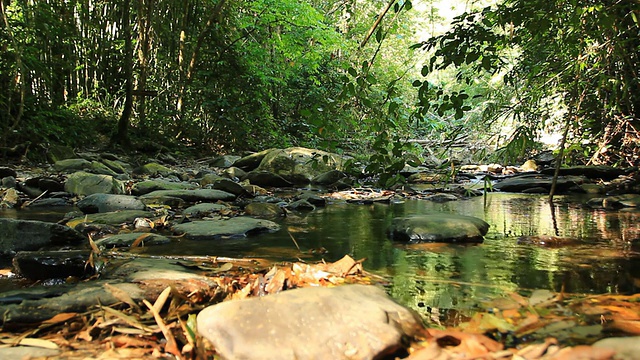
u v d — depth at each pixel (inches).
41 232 99.3
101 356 47.1
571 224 134.3
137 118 408.5
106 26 405.4
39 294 61.2
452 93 89.2
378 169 101.7
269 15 444.1
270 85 477.7
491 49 91.7
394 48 532.1
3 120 279.0
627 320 55.8
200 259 90.0
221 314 49.6
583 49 127.4
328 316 49.3
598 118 225.0
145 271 74.3
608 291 68.4
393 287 71.6
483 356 45.8
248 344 45.7
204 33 411.2
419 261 89.2
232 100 442.3
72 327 54.1
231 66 439.5
